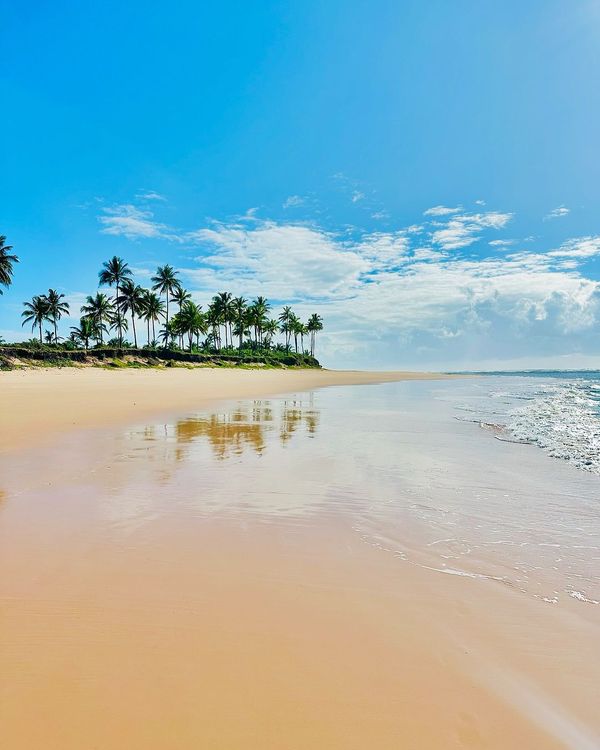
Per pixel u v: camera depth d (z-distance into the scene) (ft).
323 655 10.48
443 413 65.82
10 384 103.81
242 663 10.11
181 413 59.31
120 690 9.16
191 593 13.26
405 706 8.92
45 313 264.11
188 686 9.32
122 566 14.93
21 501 21.62
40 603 12.47
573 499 23.79
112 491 23.57
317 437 41.81
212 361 281.33
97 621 11.66
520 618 12.44
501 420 57.88
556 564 16.06
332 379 225.15
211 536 17.81
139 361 223.51
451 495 24.23
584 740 8.18
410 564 15.80
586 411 70.54
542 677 9.96
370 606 12.85
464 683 9.65
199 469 28.71
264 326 407.03
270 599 13.06
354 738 8.09
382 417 59.36
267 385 143.23
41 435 39.52
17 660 10.02
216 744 7.89
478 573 15.24
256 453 34.01
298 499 22.93
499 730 8.36
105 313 276.21
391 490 24.94
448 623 12.08
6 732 7.98
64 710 8.58
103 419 50.88
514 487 25.98
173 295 307.17
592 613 12.81
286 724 8.38
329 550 16.79
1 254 181.47
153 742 7.90
